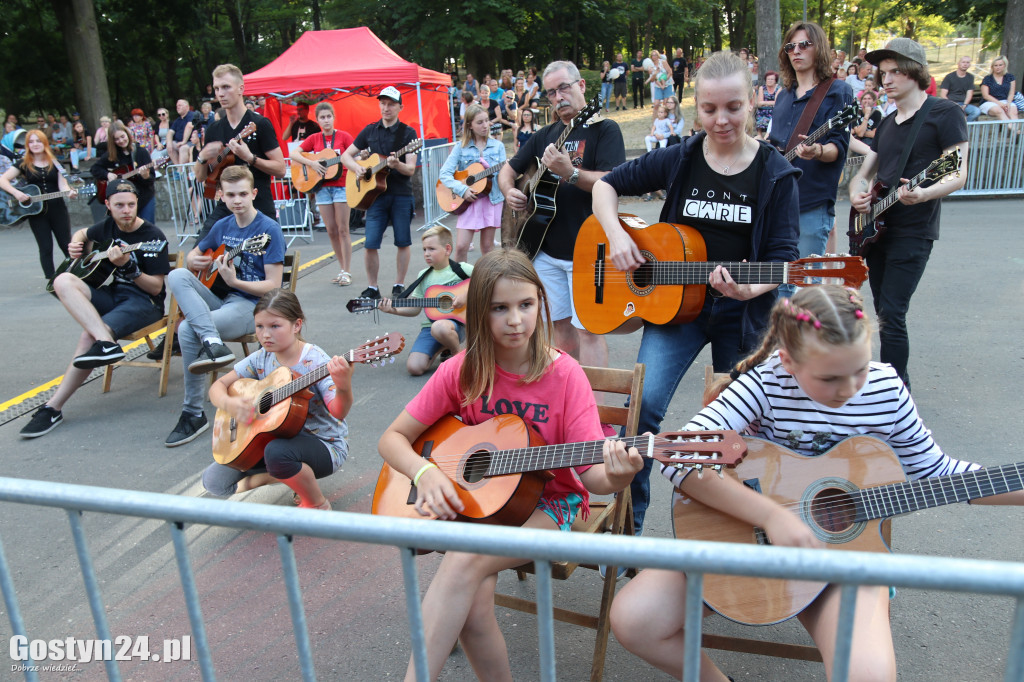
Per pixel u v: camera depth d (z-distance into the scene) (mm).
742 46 40406
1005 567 1124
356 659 2656
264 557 3318
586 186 4008
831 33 45312
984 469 1923
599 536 1302
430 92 14852
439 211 11734
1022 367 4727
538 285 2338
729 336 3156
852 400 2064
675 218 3168
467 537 1358
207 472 3707
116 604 3043
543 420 2398
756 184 2949
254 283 4938
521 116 17891
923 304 6129
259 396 3473
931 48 43938
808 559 1196
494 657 2156
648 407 3061
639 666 2535
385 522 1409
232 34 36594
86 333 4824
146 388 5555
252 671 2613
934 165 3793
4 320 7395
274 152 6203
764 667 2498
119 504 1570
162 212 13219
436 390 2480
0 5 29188
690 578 1270
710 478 2029
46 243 8734
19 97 31609
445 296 5266
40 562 3387
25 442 4699
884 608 1896
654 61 18297
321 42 12688
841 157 4531
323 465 3504
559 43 33781
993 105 13227
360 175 7375
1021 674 1155
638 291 3256
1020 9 15695
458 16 26688
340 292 7879
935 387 4547
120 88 34406
